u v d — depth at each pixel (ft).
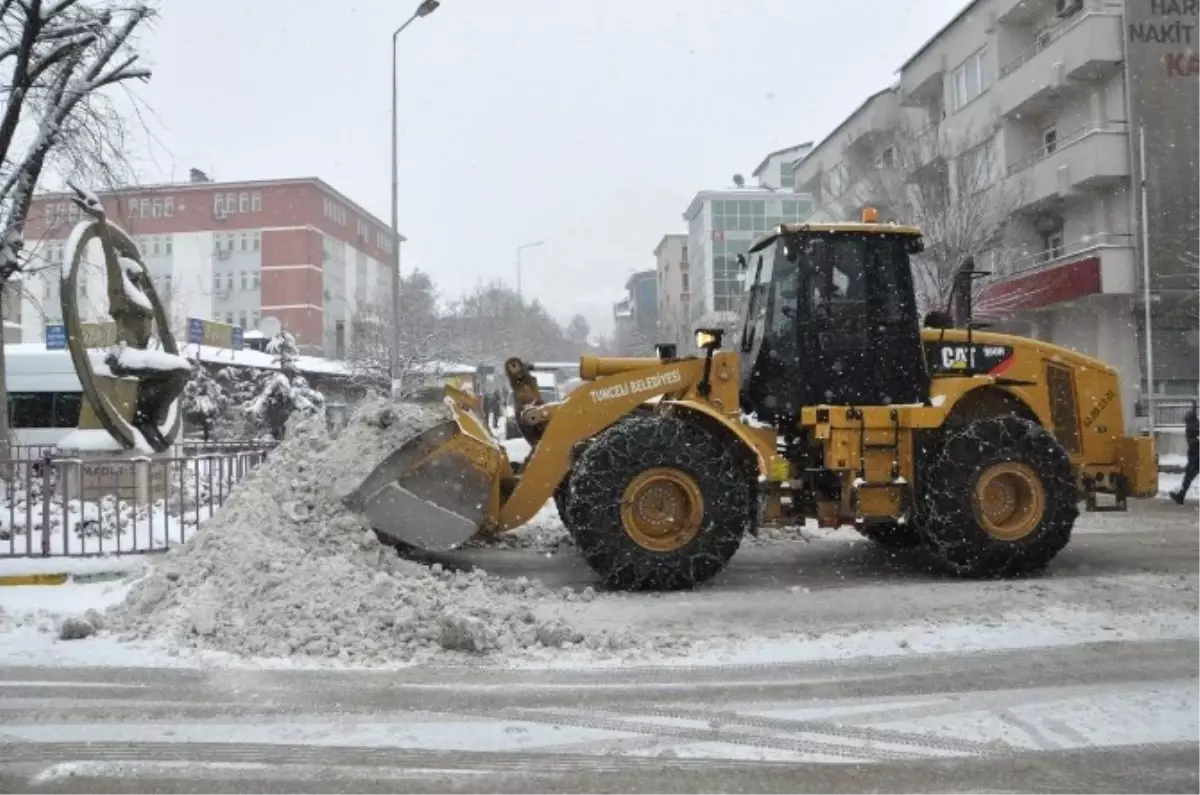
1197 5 67.00
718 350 24.70
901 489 24.26
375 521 22.85
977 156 71.00
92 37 40.93
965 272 26.76
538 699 15.31
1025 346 26.14
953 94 83.71
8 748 13.50
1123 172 66.33
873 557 28.32
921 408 24.13
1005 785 12.02
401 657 17.56
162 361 37.65
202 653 17.88
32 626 19.89
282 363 89.15
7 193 41.29
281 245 191.11
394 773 12.49
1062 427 26.20
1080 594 22.47
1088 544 30.45
